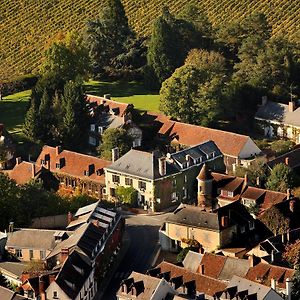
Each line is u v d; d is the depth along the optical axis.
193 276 190.75
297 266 193.88
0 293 191.38
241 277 188.25
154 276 192.12
